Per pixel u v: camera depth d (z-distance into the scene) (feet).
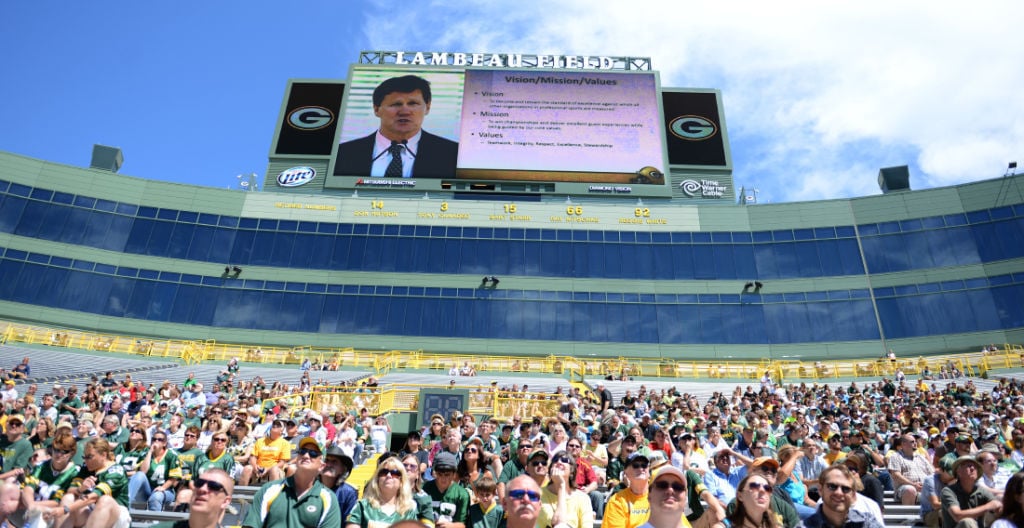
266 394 80.48
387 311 146.92
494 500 23.58
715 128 169.68
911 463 35.99
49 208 145.89
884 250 149.69
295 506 20.39
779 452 27.40
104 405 61.93
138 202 151.64
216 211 154.51
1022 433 35.42
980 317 138.72
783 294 148.56
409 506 22.89
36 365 104.53
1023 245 141.38
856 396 85.05
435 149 164.14
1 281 136.56
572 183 161.79
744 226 156.66
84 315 138.00
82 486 25.16
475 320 146.72
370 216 156.87
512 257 153.79
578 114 167.84
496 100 169.27
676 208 159.33
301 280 149.38
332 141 167.22
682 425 45.16
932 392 87.04
